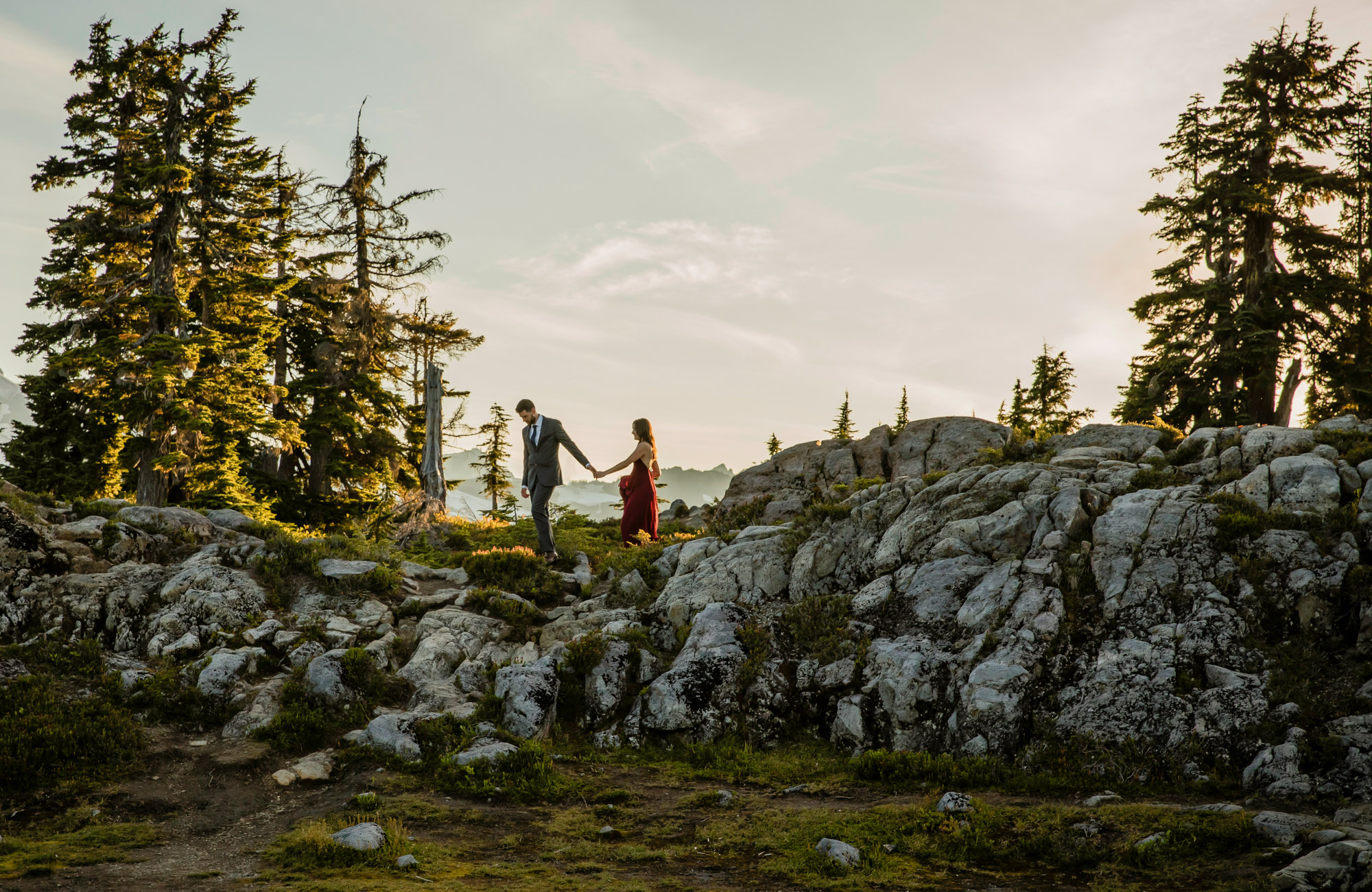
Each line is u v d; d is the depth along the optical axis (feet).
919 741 26.66
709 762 27.30
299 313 99.04
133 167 76.28
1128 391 99.19
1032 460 44.47
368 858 18.66
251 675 29.96
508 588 40.70
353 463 97.04
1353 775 20.76
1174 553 29.91
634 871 18.57
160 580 34.99
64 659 29.40
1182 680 25.35
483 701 29.27
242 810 22.50
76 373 75.77
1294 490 31.48
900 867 18.44
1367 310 89.61
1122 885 16.85
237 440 80.38
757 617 33.47
